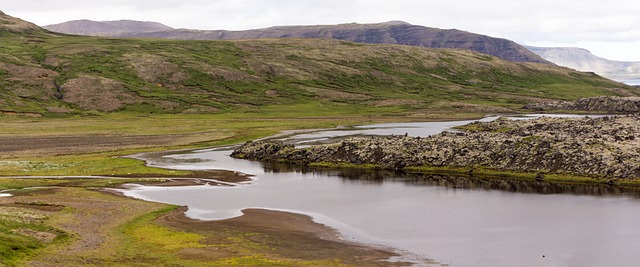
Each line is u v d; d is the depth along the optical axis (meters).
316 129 185.25
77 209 70.50
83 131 183.62
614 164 86.62
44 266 45.50
